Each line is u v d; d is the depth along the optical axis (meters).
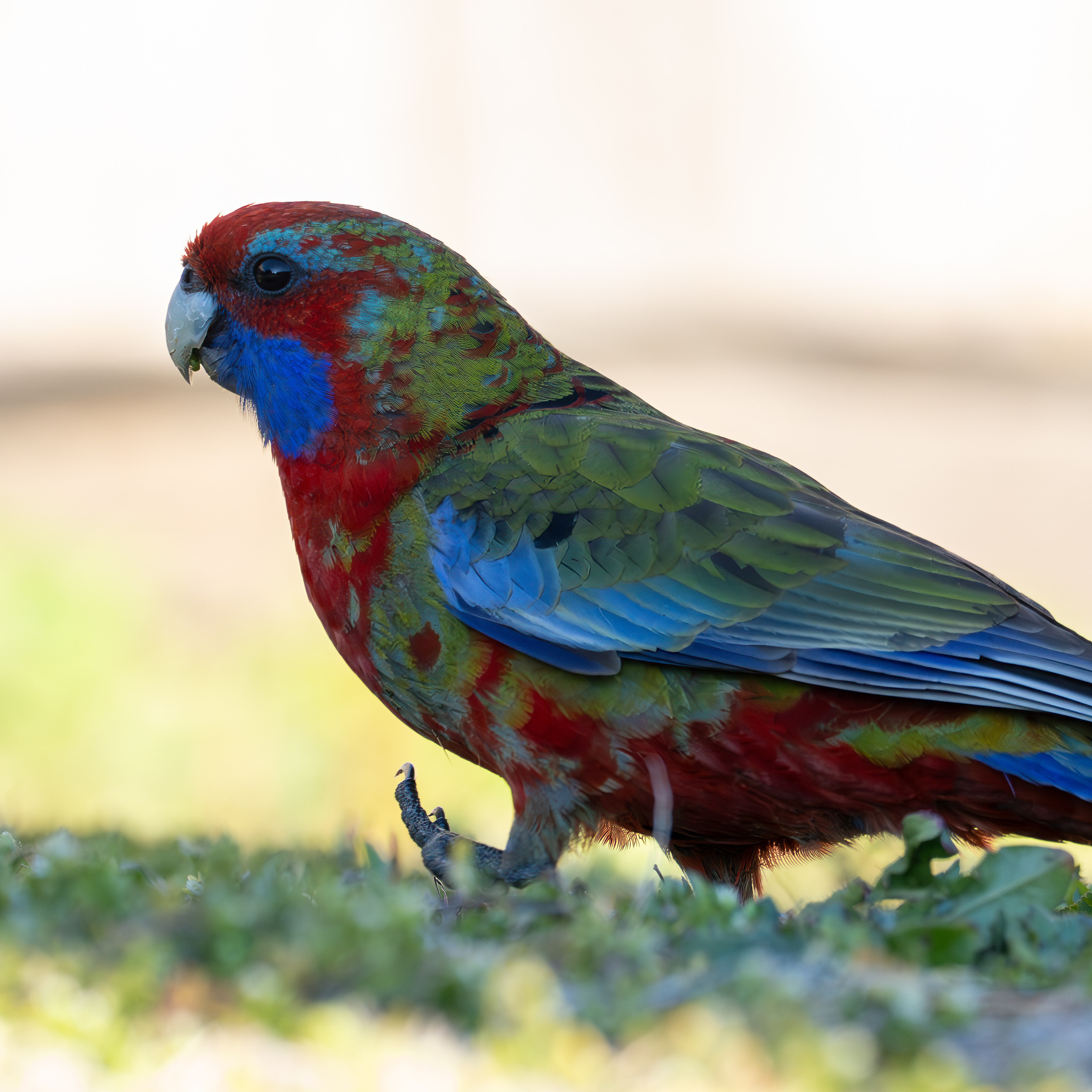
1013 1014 5.70
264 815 20.33
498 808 18.64
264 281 9.33
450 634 8.70
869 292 70.69
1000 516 34.22
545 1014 5.27
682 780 8.55
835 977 5.90
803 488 9.01
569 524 8.67
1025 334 60.53
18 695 22.34
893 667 8.20
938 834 7.23
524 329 9.66
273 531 32.19
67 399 47.41
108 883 6.32
